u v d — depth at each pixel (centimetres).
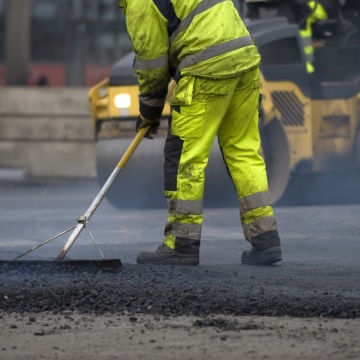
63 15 4766
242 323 700
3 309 770
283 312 742
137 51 1030
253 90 1059
